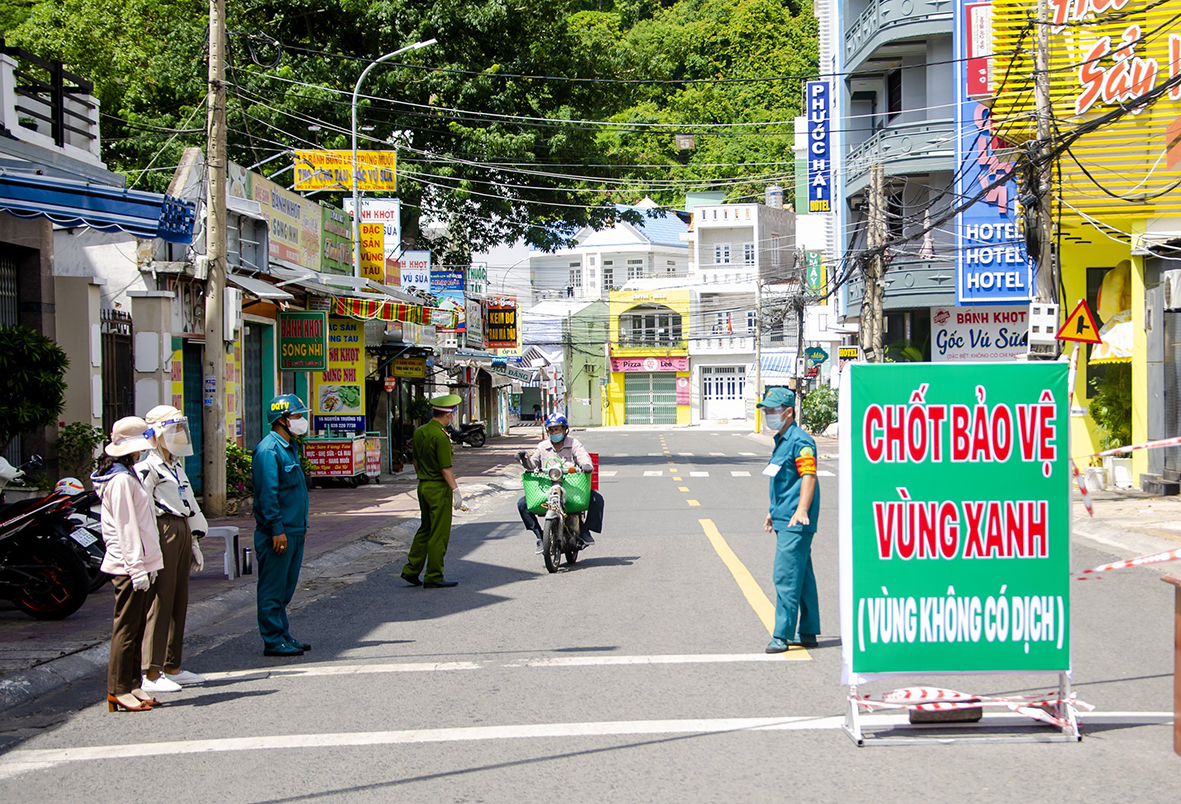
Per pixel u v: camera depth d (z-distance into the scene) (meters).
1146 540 13.61
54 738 6.32
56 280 14.83
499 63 34.72
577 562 12.98
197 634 9.40
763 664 7.68
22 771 5.70
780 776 5.33
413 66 32.94
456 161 33.03
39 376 11.95
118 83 36.88
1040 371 6.11
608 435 59.88
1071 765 5.46
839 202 38.12
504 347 51.50
